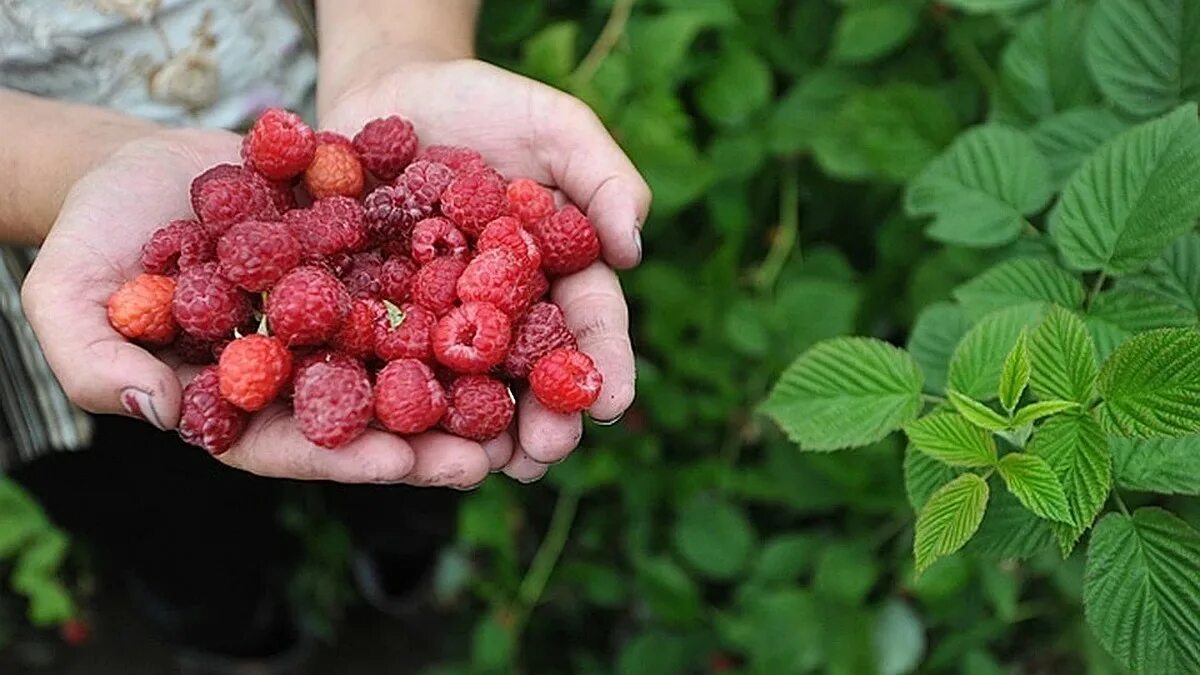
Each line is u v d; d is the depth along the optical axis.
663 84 0.77
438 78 0.70
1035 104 0.69
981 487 0.58
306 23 0.75
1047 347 0.58
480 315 0.62
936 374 0.64
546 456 0.62
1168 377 0.56
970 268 0.70
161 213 0.65
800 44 0.82
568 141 0.68
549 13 0.84
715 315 0.82
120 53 0.70
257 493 0.86
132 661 1.00
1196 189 0.59
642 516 0.87
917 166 0.75
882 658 0.79
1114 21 0.65
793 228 0.82
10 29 0.69
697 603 0.83
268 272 0.62
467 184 0.66
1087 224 0.61
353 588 0.99
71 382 0.61
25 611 1.01
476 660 0.87
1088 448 0.57
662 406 0.83
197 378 0.62
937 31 0.79
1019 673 0.85
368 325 0.63
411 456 0.61
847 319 0.79
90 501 0.82
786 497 0.81
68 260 0.63
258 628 0.95
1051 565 0.76
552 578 0.88
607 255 0.67
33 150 0.67
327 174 0.67
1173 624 0.57
